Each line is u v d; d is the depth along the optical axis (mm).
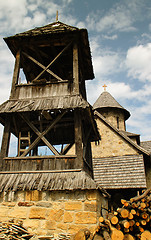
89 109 7719
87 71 11102
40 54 9867
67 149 12117
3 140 7809
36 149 9938
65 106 7594
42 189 6465
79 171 6902
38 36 9062
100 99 22422
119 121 21359
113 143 16391
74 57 8758
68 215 6266
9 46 9539
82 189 6285
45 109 7625
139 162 14820
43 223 6297
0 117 8266
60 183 6539
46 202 6516
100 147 16516
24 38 9188
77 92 8180
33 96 8453
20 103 8227
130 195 14102
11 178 7020
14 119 8461
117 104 21453
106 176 14516
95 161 15820
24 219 6418
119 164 15133
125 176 14203
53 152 7387
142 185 13375
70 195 6484
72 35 8992
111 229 5281
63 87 8398
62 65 10812
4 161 7504
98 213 6492
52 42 9227
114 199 14070
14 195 6730
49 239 5977
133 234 5598
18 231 5832
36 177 6922
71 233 6039
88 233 5297
